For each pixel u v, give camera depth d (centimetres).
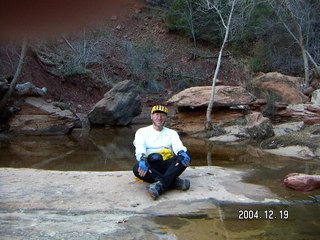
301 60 1872
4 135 1056
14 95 1154
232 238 305
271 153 789
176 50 2188
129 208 386
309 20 1703
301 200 426
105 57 1988
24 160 727
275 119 1125
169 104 1146
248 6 1518
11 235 304
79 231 319
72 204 395
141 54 2025
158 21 2294
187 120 1120
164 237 307
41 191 433
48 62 1680
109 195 426
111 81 1859
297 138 823
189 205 399
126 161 726
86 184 465
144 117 1554
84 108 1630
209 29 2200
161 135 447
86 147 889
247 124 1018
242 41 2159
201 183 484
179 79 2006
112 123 1319
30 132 1089
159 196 425
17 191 429
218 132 1013
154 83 1931
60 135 1095
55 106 1180
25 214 362
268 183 509
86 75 1781
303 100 1415
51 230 320
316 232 321
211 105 1042
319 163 675
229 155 769
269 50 1959
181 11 2223
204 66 2122
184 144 917
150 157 438
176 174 430
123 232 318
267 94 1302
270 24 1831
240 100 1087
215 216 365
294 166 646
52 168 660
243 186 482
